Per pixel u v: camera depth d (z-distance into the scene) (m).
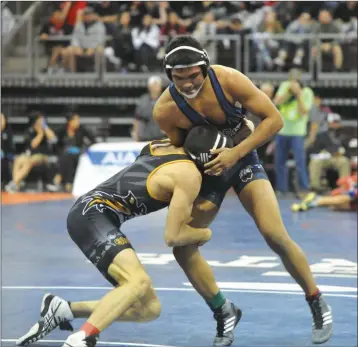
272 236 6.63
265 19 23.73
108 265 6.00
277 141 19.30
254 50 23.39
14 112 25.34
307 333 7.17
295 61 23.44
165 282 9.41
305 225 14.51
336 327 7.38
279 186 19.78
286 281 9.49
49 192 21.08
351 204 16.86
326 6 24.23
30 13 25.67
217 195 6.51
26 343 6.60
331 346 6.75
